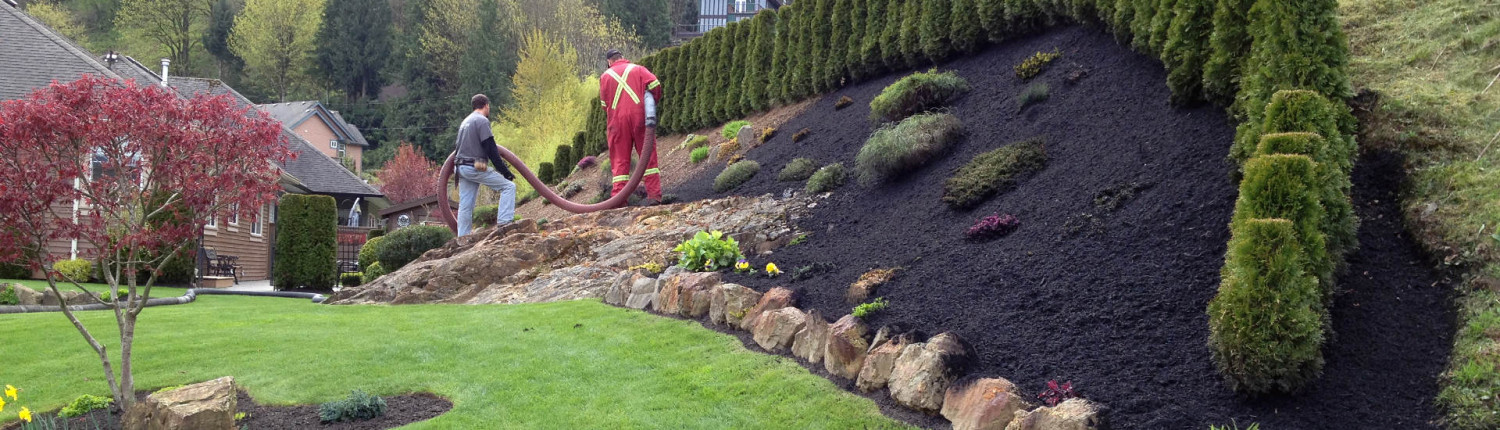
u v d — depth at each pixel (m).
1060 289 5.54
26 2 53.66
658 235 10.98
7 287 10.30
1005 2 11.75
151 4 56.41
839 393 5.07
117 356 6.91
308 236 15.46
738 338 6.52
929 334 5.30
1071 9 10.71
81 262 14.27
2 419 5.44
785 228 9.94
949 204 8.12
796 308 6.36
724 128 17.09
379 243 13.95
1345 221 5.00
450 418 5.14
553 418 5.07
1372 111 6.27
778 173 12.33
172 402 4.73
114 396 5.54
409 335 7.61
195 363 6.69
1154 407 4.15
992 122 9.84
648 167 13.48
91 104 5.10
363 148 59.03
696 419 4.92
